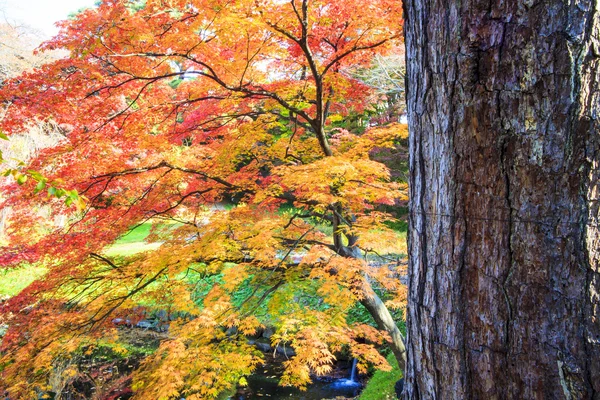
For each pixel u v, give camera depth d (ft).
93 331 12.98
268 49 13.85
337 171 11.41
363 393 17.42
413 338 3.71
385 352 20.27
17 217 13.91
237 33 11.98
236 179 15.83
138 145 13.99
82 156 12.26
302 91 15.46
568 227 2.52
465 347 3.05
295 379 10.82
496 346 2.84
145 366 11.96
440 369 3.29
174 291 12.94
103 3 11.17
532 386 2.66
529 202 2.66
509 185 2.75
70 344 12.30
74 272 13.32
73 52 10.68
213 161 15.52
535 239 2.63
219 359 10.91
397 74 27.86
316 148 17.38
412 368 3.74
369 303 14.42
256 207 15.08
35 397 12.73
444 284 3.23
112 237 13.71
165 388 9.63
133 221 14.11
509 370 2.78
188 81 15.72
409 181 3.84
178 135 15.17
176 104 13.74
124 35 11.09
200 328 11.49
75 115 12.16
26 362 12.15
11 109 10.75
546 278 2.59
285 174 12.88
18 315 13.35
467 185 3.00
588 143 2.46
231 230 13.24
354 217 16.06
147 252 14.75
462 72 2.97
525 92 2.64
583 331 2.47
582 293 2.48
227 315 11.75
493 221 2.84
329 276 11.87
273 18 12.33
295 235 13.97
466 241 3.03
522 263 2.69
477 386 2.99
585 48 2.45
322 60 16.25
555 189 2.56
